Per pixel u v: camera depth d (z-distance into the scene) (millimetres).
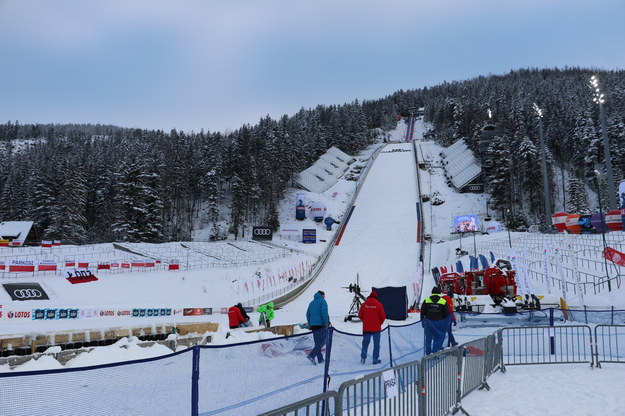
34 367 8469
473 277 25109
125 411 4266
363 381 5500
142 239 67750
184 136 116312
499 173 86250
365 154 154625
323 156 137625
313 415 4895
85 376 4074
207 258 58719
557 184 105688
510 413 7938
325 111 182625
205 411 5012
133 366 4410
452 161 120375
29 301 31062
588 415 7711
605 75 182500
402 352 9445
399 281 54438
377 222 85688
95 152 120562
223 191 104562
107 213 86500
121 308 27750
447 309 11766
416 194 100750
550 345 12750
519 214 81000
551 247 44156
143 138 134375
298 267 61219
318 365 6867
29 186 81812
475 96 162125
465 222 74062
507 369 11977
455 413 7992
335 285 54562
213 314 34312
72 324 23062
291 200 104000
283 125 118500
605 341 14609
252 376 5676
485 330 18797
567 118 114188
